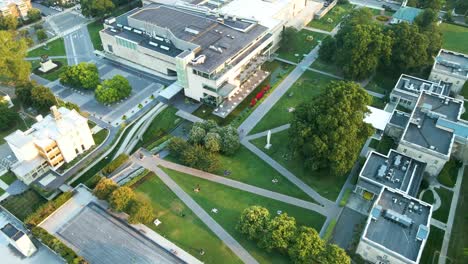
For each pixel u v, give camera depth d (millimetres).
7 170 136875
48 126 134125
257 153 140000
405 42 163500
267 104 163500
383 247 97438
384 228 102750
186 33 178625
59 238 112312
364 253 103375
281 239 102188
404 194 110188
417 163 124812
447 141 127750
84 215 118562
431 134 130625
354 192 123500
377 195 117562
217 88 156375
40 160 131250
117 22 199125
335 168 119125
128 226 115062
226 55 164375
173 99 169750
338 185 126688
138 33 189625
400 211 107188
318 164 123562
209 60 161000
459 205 119312
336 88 121938
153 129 154625
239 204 121438
